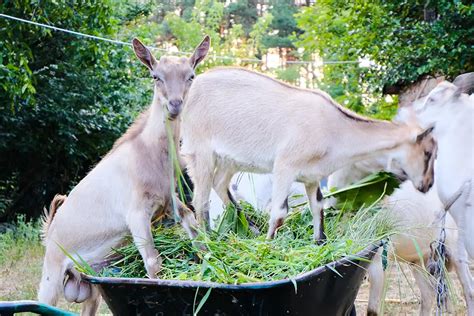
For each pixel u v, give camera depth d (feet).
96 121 25.57
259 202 13.66
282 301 7.72
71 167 27.66
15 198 27.37
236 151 10.74
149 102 27.17
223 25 61.41
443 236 11.05
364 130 10.56
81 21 22.24
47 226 10.60
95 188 9.96
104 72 24.97
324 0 23.45
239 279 8.00
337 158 10.50
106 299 8.05
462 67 18.53
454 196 10.71
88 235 9.96
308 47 29.27
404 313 13.56
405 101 20.30
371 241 9.23
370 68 22.18
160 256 9.45
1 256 18.54
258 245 8.93
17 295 14.60
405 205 11.49
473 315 11.80
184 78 9.68
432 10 19.44
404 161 10.68
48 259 10.18
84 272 9.14
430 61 18.61
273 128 10.53
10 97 19.92
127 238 9.98
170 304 7.77
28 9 19.80
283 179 10.39
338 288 8.59
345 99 28.91
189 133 11.07
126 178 9.80
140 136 9.91
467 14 17.85
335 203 11.14
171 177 9.70
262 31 49.52
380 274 11.28
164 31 53.62
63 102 24.71
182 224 9.59
